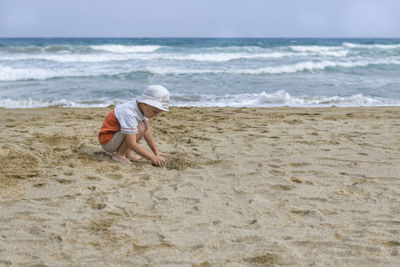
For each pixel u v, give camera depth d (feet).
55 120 21.98
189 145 16.42
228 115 24.27
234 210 10.17
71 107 28.43
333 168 13.53
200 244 8.36
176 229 9.04
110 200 10.69
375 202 10.68
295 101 32.32
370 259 7.80
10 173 12.51
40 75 44.88
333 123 21.21
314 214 9.93
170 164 13.71
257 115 24.34
